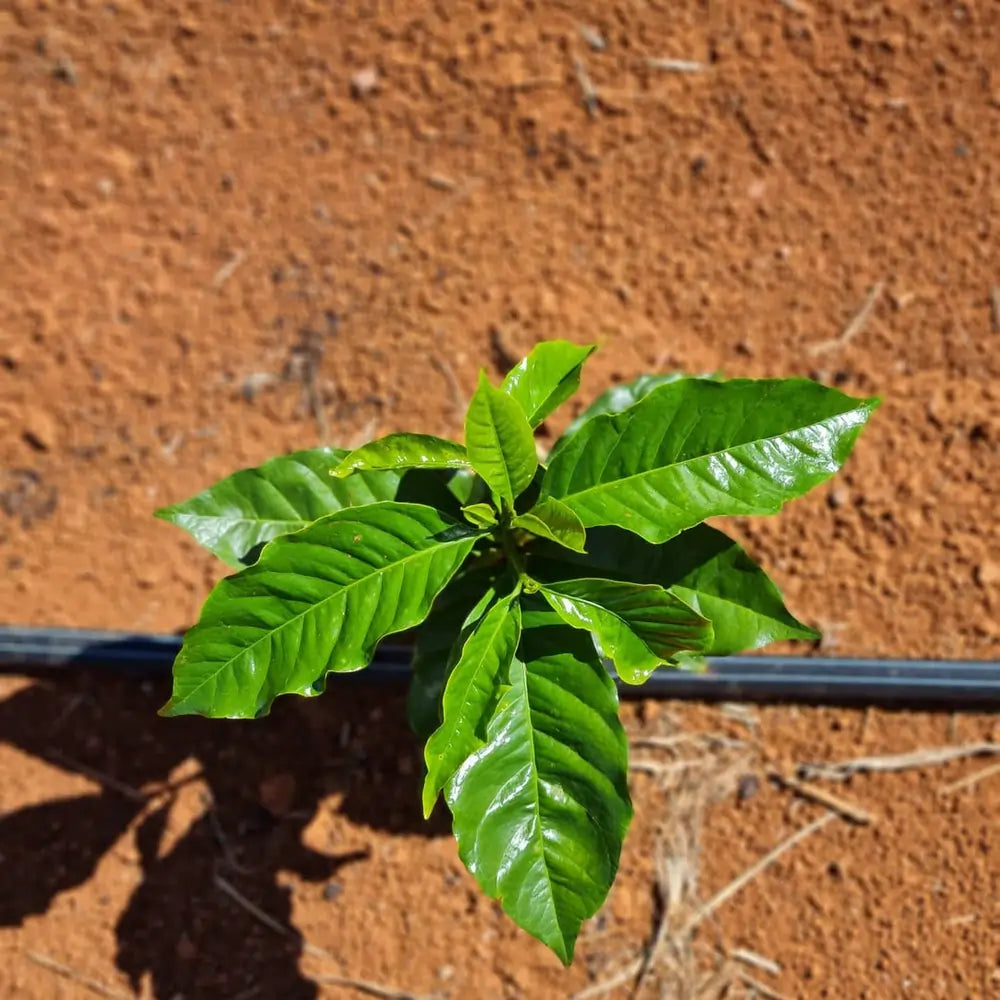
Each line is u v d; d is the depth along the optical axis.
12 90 0.77
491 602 0.53
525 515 0.50
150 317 0.75
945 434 0.71
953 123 0.73
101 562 0.73
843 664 0.69
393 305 0.75
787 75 0.74
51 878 0.70
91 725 0.71
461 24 0.76
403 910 0.69
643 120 0.75
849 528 0.71
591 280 0.74
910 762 0.70
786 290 0.73
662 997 0.68
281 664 0.50
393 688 0.71
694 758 0.71
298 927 0.69
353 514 0.49
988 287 0.72
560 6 0.75
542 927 0.51
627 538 0.55
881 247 0.73
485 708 0.48
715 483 0.51
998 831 0.69
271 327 0.75
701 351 0.73
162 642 0.71
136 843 0.70
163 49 0.77
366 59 0.76
